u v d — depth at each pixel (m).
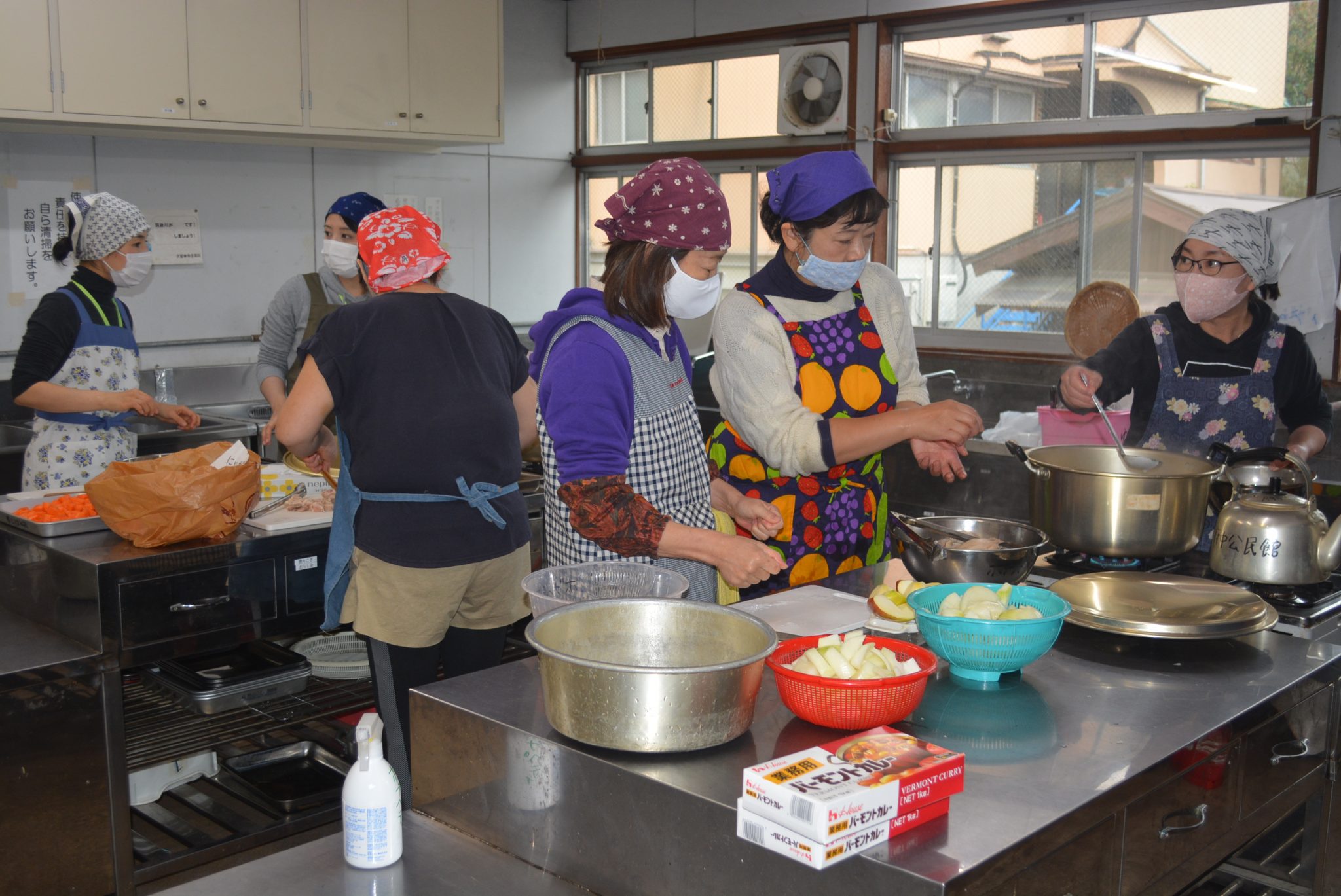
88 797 2.06
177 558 2.16
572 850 1.17
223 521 2.23
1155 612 1.58
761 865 1.01
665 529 1.50
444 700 1.30
